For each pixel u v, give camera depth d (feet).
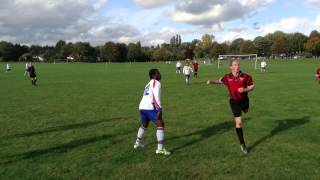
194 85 109.29
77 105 65.87
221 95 80.84
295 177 26.81
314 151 33.53
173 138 39.11
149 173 27.84
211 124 46.65
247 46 601.21
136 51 565.53
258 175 27.30
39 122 48.73
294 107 61.31
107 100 73.46
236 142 37.14
